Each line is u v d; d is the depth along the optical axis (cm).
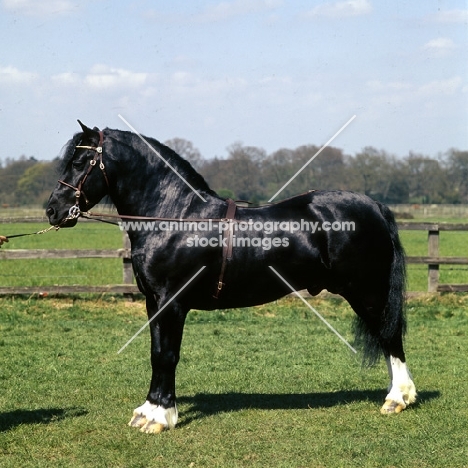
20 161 5072
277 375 750
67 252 1200
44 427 565
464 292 1251
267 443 524
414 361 811
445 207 4750
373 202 618
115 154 575
